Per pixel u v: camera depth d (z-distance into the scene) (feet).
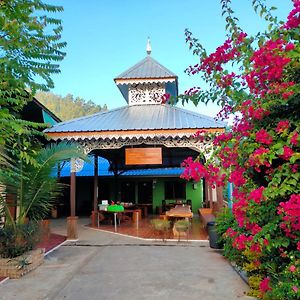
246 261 19.84
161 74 49.65
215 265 23.24
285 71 11.50
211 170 13.34
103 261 24.84
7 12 11.71
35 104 33.60
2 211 22.68
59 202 62.64
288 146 10.62
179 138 37.73
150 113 44.75
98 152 52.54
